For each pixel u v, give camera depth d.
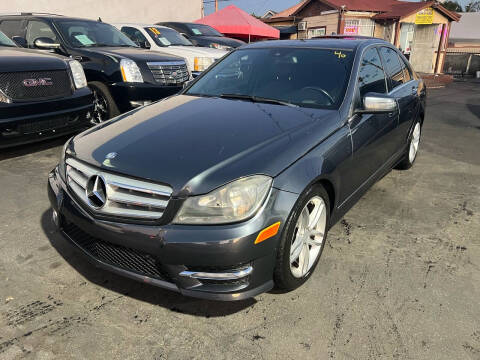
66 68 4.96
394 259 3.04
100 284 2.67
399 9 17.92
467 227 3.60
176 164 2.22
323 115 2.88
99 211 2.27
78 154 2.54
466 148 6.24
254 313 2.44
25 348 2.13
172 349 2.16
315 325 2.35
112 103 5.93
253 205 2.12
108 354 2.12
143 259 2.24
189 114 2.92
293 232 2.33
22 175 4.43
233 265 2.11
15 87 4.37
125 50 6.46
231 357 2.11
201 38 10.92
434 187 4.54
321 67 3.38
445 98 12.12
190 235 2.06
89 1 13.64
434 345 2.22
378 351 2.17
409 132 4.54
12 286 2.61
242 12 15.79
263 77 3.46
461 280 2.81
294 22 21.17
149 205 2.15
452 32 31.28
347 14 17.72
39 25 6.54
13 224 3.38
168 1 15.95
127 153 2.36
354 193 3.22
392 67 4.23
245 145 2.38
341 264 2.95
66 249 3.04
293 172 2.32
